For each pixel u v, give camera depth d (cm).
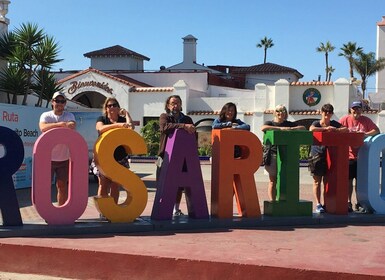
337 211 790
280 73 4578
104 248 585
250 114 3334
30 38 1708
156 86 3916
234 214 819
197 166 743
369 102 4128
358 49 5238
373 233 706
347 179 791
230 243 629
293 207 771
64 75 4072
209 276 536
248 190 757
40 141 663
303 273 512
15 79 1658
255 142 756
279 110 816
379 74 5144
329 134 773
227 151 744
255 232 702
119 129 698
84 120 1600
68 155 718
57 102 717
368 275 497
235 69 5019
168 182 728
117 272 562
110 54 4641
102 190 729
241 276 527
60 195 723
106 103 748
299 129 784
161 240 641
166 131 743
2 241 609
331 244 633
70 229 664
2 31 1775
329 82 3259
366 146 799
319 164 811
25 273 586
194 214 739
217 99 3444
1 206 663
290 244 629
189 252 574
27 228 651
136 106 3481
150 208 972
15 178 1317
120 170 701
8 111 1276
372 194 793
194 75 3772
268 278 520
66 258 577
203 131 3328
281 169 779
